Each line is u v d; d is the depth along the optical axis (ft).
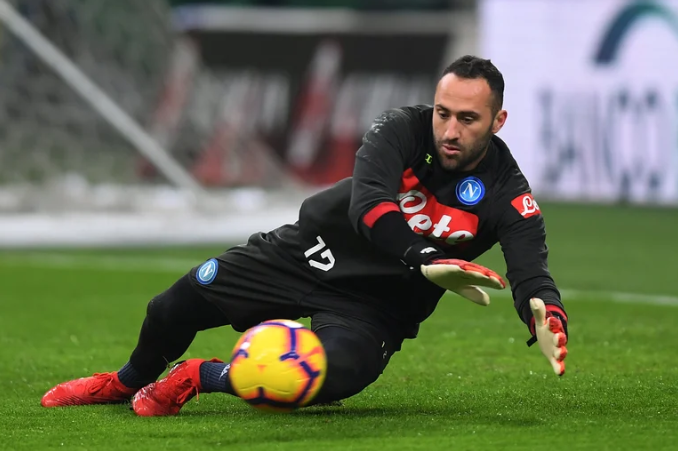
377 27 250.57
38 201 196.13
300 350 46.93
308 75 253.65
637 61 216.95
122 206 198.80
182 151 227.40
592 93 221.87
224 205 206.08
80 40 225.35
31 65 219.00
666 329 88.17
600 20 220.43
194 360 53.72
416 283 51.47
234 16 259.60
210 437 47.80
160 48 236.84
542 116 226.99
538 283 47.93
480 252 51.47
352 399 58.65
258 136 255.29
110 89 224.12
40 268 140.15
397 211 47.11
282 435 47.52
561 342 44.09
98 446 46.75
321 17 261.03
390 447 44.80
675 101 213.46
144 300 109.91
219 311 54.54
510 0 228.02
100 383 57.21
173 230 178.81
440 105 47.50
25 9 221.66
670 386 61.41
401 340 53.88
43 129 218.18
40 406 57.77
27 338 86.12
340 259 51.90
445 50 247.70
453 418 51.65
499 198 49.75
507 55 229.25
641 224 194.39
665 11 213.87
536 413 52.95
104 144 217.97
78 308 103.96
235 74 258.37
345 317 51.70
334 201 51.60
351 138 249.34
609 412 53.06
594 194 222.07
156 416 53.57
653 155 216.13
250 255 53.47
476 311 99.96
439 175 49.47
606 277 128.26
